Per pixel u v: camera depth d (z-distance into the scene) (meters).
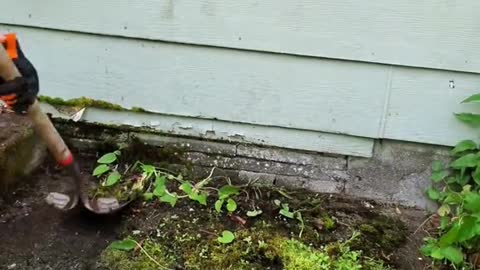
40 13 2.24
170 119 2.37
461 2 2.05
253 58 2.22
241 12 2.15
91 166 2.37
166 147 2.38
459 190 2.24
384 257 2.03
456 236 1.93
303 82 2.24
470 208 1.99
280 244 2.03
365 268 1.98
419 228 2.19
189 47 2.24
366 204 2.29
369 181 2.32
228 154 2.37
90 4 2.21
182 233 2.06
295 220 2.16
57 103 2.38
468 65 2.13
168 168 2.35
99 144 2.40
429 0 2.06
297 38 2.17
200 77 2.28
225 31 2.19
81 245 2.00
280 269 1.95
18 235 2.02
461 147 2.19
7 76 1.59
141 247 1.99
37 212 2.12
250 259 1.98
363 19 2.11
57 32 2.27
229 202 2.19
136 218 2.13
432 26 2.09
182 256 1.97
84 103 2.38
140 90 2.33
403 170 2.30
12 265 1.90
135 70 2.30
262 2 2.13
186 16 2.19
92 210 2.09
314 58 2.19
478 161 2.12
